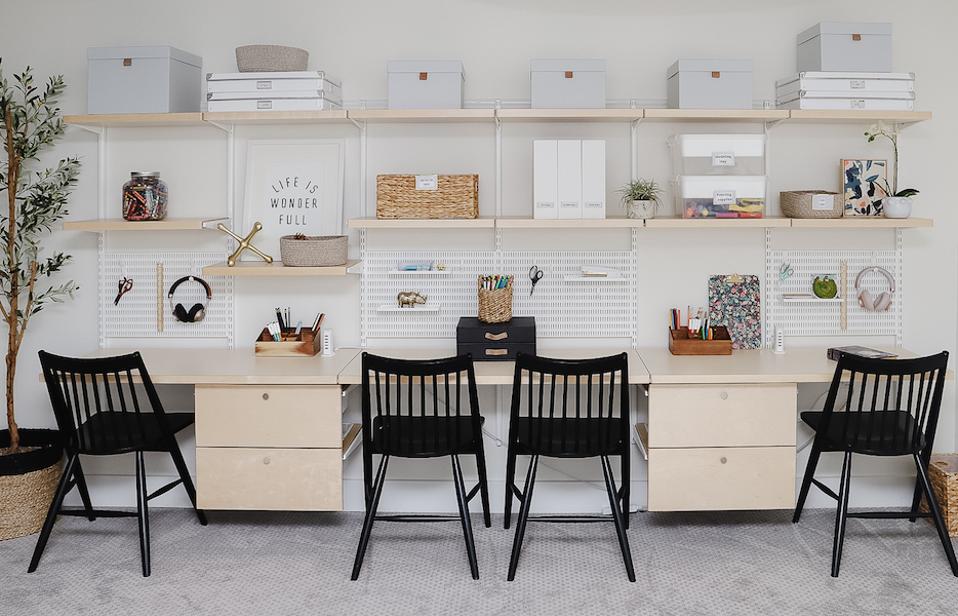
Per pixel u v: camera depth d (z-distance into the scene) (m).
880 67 3.73
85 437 3.46
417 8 3.96
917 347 4.07
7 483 3.68
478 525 3.85
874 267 4.03
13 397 4.00
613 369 3.25
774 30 3.95
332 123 3.97
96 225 3.75
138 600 3.15
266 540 3.69
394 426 3.56
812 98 3.69
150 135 4.04
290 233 4.01
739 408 3.48
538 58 3.84
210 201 4.05
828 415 3.40
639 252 4.02
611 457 4.04
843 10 3.95
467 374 3.45
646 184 3.96
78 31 4.00
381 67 3.98
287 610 3.07
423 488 4.04
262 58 3.71
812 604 3.09
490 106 3.97
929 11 3.95
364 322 4.06
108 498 4.12
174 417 3.75
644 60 3.97
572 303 4.04
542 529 3.79
